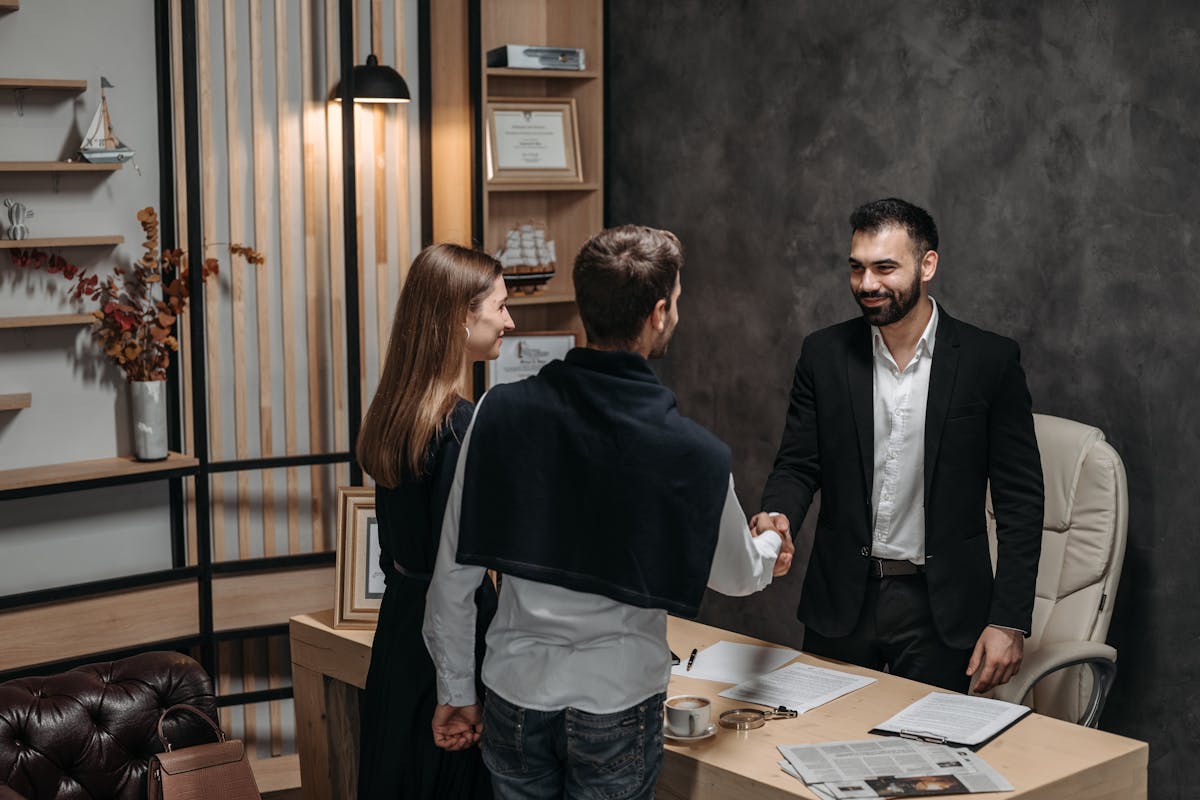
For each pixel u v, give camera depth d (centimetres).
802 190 436
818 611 306
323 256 462
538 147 499
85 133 421
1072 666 312
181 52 435
